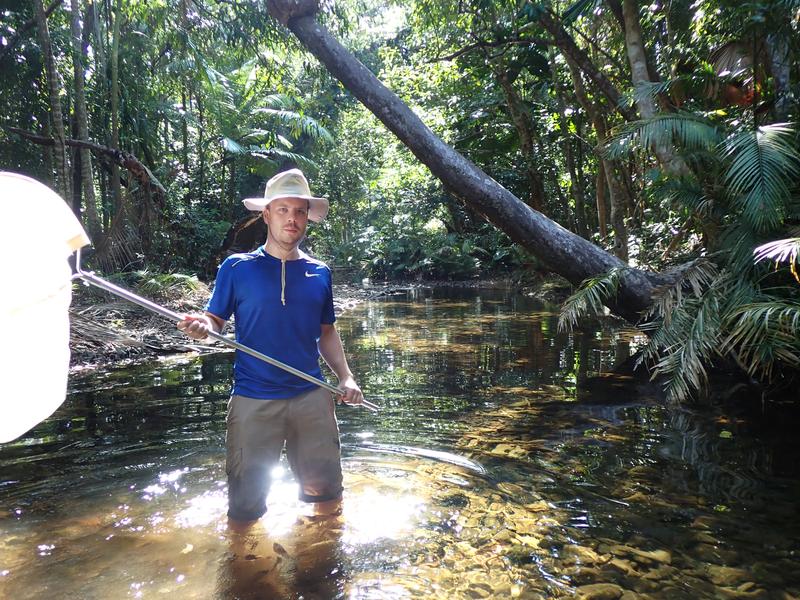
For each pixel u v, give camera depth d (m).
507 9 10.62
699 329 4.68
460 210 22.80
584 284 6.19
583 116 13.39
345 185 25.36
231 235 13.85
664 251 8.71
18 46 10.53
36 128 11.48
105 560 2.29
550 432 3.82
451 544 2.39
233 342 2.54
